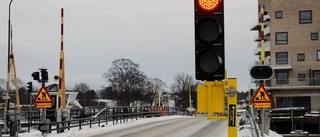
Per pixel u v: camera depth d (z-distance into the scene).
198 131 24.03
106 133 22.50
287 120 42.47
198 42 5.88
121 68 99.06
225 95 6.20
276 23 60.56
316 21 58.91
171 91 110.12
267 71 11.80
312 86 57.41
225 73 6.07
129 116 35.59
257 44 72.88
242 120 30.02
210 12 5.84
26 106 44.03
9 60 23.23
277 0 60.62
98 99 114.88
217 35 5.82
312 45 58.91
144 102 101.56
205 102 6.01
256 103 17.17
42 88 18.16
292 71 59.50
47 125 19.22
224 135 21.16
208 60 5.86
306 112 48.06
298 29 59.56
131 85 98.25
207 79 5.84
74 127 25.11
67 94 32.97
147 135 21.25
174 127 27.69
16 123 17.73
